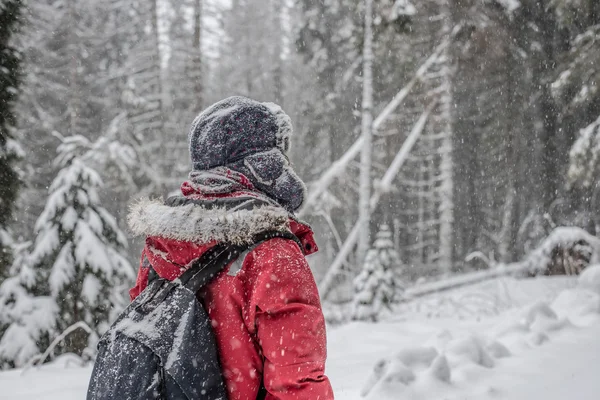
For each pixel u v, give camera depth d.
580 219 19.19
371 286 10.63
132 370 1.33
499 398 3.64
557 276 14.62
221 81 33.00
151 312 1.41
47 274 8.37
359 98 22.45
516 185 22.41
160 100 23.72
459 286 15.78
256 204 1.49
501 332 5.48
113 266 8.27
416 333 7.62
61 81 25.88
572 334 5.26
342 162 15.15
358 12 15.84
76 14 24.91
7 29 9.40
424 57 18.22
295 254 1.46
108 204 19.75
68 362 6.71
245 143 1.58
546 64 18.81
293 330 1.35
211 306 1.41
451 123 19.03
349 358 6.05
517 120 19.84
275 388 1.34
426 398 3.68
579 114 18.47
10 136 9.47
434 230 26.75
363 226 14.57
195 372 1.33
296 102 29.03
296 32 22.88
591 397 3.54
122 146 18.83
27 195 19.41
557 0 14.00
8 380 5.54
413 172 26.22
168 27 25.14
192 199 1.56
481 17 15.93
